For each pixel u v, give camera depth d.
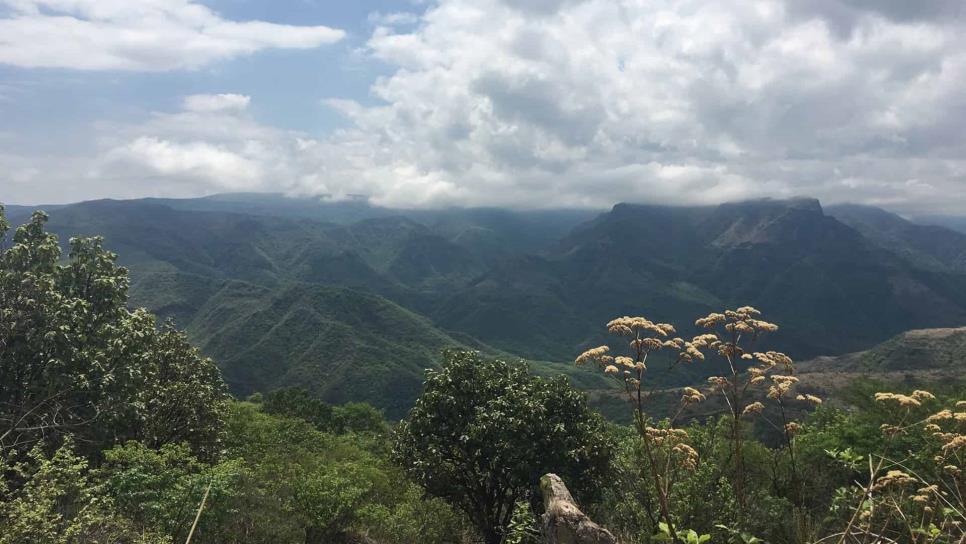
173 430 18.45
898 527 5.51
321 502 15.77
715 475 8.48
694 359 4.96
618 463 11.47
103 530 9.15
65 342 14.26
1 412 13.27
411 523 18.06
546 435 13.84
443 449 15.14
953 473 4.91
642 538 7.81
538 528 8.75
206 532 10.30
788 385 5.66
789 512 7.92
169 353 20.64
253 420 34.75
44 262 16.08
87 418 14.58
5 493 9.12
